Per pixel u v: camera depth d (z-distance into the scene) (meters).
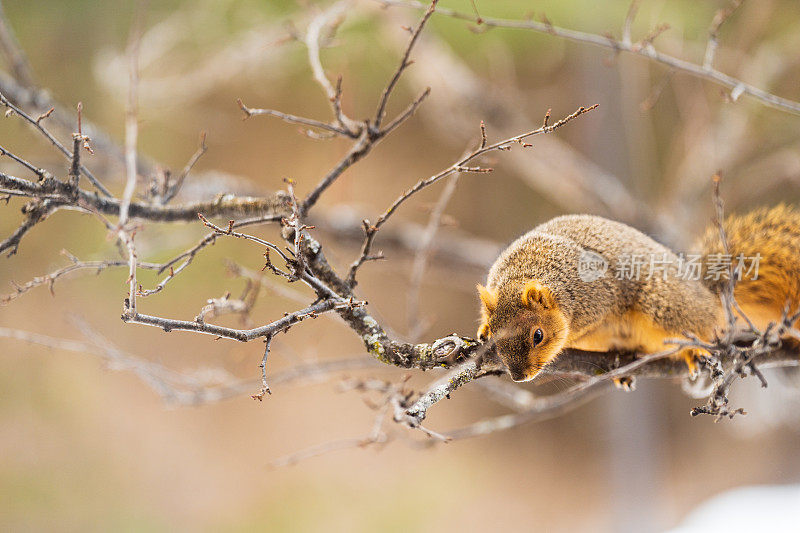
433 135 19.88
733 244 6.73
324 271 4.88
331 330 19.78
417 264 8.10
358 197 20.19
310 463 19.70
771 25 13.21
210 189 11.21
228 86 15.66
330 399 21.52
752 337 6.43
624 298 6.15
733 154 12.92
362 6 11.77
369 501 18.92
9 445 17.05
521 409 8.77
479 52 14.23
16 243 4.91
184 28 12.61
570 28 12.76
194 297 16.64
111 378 19.27
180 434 19.25
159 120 15.05
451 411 22.08
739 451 20.50
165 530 16.52
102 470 17.36
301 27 11.68
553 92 16.92
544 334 5.63
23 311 17.67
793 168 12.98
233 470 18.73
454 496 19.56
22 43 13.41
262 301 17.53
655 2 11.98
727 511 17.31
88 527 16.08
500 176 20.36
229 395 7.78
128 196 5.25
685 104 14.36
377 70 14.02
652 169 17.31
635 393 17.28
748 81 12.59
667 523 18.25
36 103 9.03
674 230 12.66
